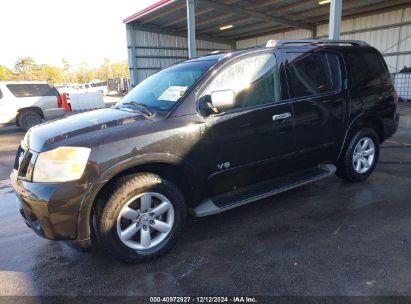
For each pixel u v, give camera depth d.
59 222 2.53
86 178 2.53
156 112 3.05
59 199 2.48
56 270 2.89
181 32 21.86
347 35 18.62
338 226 3.36
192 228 3.50
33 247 3.34
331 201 3.98
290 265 2.74
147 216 2.85
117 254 2.75
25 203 2.60
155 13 17.44
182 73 3.46
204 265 2.82
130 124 2.82
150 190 2.80
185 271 2.75
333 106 3.93
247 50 3.42
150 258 2.89
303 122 3.69
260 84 3.41
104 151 2.59
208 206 3.16
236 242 3.17
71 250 3.22
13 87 11.77
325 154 4.05
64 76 72.25
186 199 3.21
